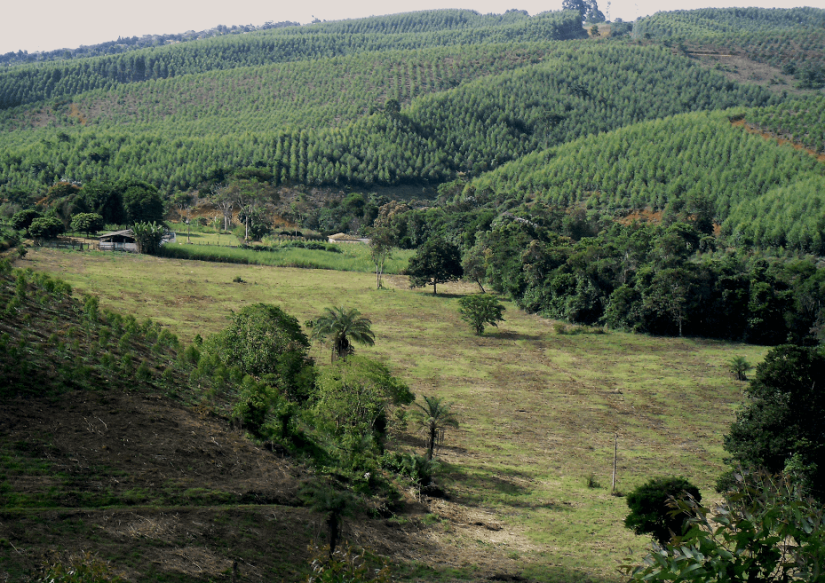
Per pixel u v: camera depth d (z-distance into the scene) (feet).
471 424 219.82
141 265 410.11
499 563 128.16
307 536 125.29
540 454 198.80
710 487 175.01
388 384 179.73
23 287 212.02
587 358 315.58
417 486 163.53
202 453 146.41
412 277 439.22
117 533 109.50
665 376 288.10
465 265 455.22
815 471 143.64
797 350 160.45
